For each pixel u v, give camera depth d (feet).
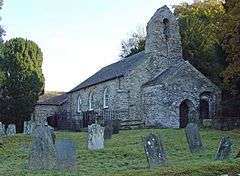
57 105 202.90
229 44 110.83
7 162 63.52
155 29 144.25
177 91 131.54
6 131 117.50
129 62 154.40
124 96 137.08
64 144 52.29
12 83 159.74
